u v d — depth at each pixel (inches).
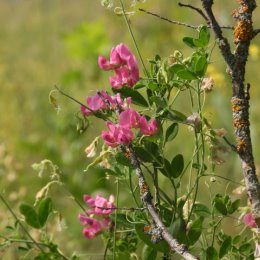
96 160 24.0
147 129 23.0
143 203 22.6
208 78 24.0
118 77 24.1
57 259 25.5
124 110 23.5
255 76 47.4
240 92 23.1
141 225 23.1
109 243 25.6
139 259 25.8
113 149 23.6
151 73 24.2
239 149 23.2
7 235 29.7
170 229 23.1
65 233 33.5
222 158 23.5
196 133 23.6
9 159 38.1
